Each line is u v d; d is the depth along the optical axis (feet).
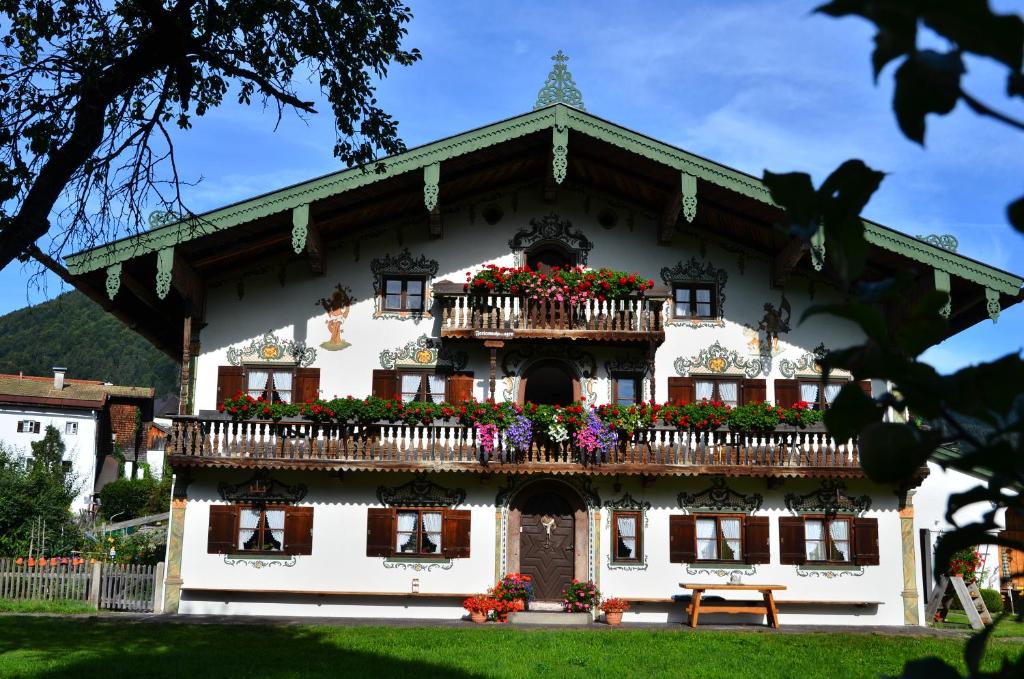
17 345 342.03
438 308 78.48
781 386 78.48
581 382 78.02
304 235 69.62
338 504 75.41
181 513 74.49
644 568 75.51
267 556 74.23
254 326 77.61
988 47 4.58
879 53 4.93
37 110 35.91
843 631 69.46
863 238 6.15
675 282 79.87
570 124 71.51
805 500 76.69
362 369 77.51
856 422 6.00
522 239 79.92
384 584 74.49
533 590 75.82
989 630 5.76
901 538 76.38
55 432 159.33
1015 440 5.57
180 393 74.84
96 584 73.46
